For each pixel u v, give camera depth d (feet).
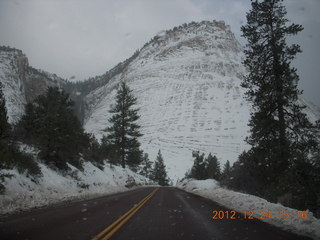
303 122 57.47
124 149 175.52
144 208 39.73
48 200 45.60
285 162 55.77
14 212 32.17
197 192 93.86
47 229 22.66
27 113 83.35
